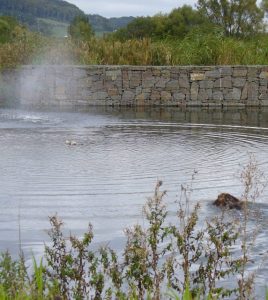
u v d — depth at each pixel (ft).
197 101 70.03
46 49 74.02
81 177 30.19
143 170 32.01
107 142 41.81
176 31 133.80
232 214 23.95
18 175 30.60
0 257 19.34
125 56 75.20
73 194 26.99
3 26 97.09
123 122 53.78
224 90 69.97
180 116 58.95
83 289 14.94
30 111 62.90
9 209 24.80
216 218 19.61
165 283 16.80
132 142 41.88
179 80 69.72
